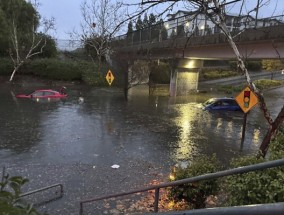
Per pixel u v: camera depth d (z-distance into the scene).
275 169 5.09
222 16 8.49
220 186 8.08
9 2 57.53
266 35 23.84
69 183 13.15
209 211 1.32
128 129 23.62
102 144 19.44
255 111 33.41
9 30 54.56
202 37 31.86
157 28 23.92
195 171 7.98
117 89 48.81
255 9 9.06
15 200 1.96
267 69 75.38
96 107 33.06
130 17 6.58
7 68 51.62
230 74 67.81
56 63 53.19
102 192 12.33
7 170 14.57
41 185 12.91
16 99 35.91
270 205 1.06
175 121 26.98
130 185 13.05
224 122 27.14
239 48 27.86
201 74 64.31
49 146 18.75
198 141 20.84
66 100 36.78
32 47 52.06
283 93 48.91
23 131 22.06
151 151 18.30
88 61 58.78
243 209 1.13
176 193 8.16
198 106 35.41
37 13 61.75
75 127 23.73
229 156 17.81
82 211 10.41
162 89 51.06
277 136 8.22
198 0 7.70
